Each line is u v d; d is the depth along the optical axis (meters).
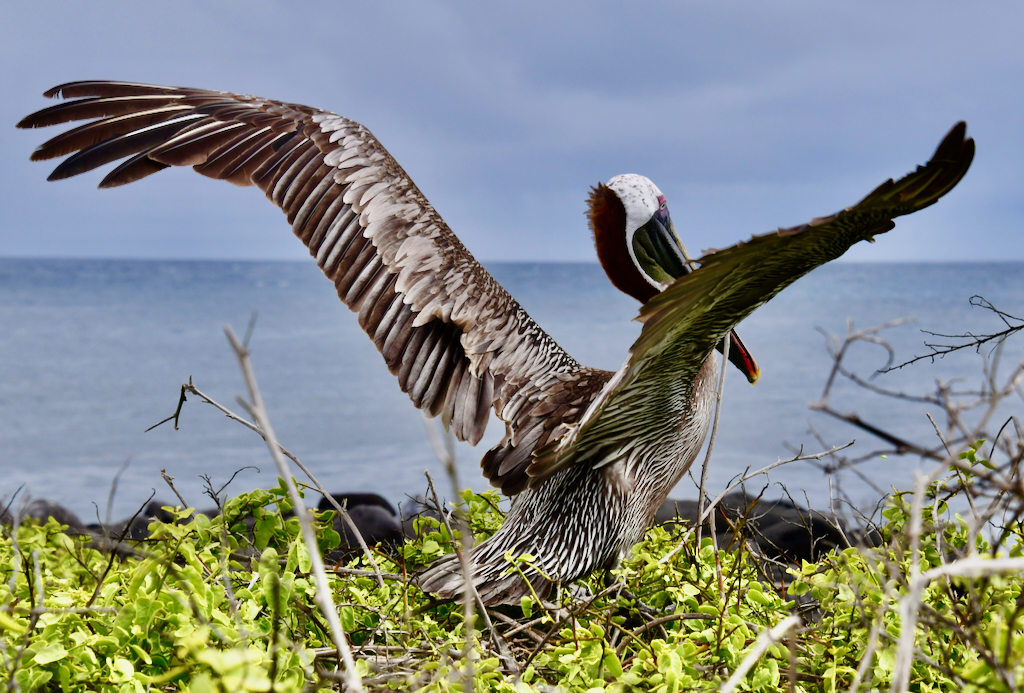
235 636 2.44
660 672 2.56
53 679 2.51
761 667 2.60
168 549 2.83
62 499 12.43
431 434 1.71
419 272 3.99
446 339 3.99
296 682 2.27
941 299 85.06
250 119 4.25
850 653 2.77
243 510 3.71
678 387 3.63
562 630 3.00
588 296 105.12
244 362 1.93
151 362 33.38
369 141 4.25
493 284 4.08
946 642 2.73
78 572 3.63
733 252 2.44
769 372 26.52
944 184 2.34
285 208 4.16
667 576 3.47
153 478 14.26
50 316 60.44
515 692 2.59
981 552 3.11
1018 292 101.94
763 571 3.78
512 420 3.93
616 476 3.81
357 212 4.09
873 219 2.48
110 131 4.24
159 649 2.57
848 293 104.12
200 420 20.73
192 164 4.18
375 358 34.91
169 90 4.38
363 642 3.21
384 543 4.51
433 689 2.47
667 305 2.79
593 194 4.98
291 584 2.69
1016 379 2.17
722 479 11.48
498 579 3.64
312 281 147.00
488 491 4.40
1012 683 2.00
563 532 3.75
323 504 7.73
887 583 2.73
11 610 2.70
